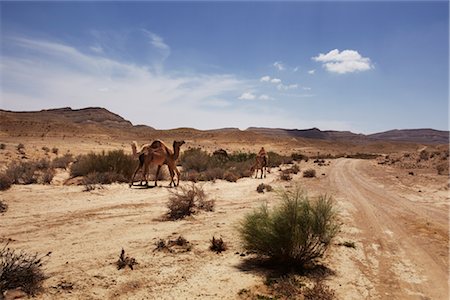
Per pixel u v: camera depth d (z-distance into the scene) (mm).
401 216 12656
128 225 10047
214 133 134875
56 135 80625
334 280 6613
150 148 17562
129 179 19797
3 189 14141
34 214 10688
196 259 7500
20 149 36062
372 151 166000
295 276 6699
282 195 7746
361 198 16562
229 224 10516
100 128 114125
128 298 5656
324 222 7387
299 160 52969
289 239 7012
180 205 11570
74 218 10508
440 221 11891
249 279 6488
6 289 5664
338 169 35719
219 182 21562
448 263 7785
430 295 6160
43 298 5531
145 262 7188
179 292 5918
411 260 7922
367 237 9719
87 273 6504
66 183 17609
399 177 26703
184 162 29094
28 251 7531
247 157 40344
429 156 45875
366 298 5941
